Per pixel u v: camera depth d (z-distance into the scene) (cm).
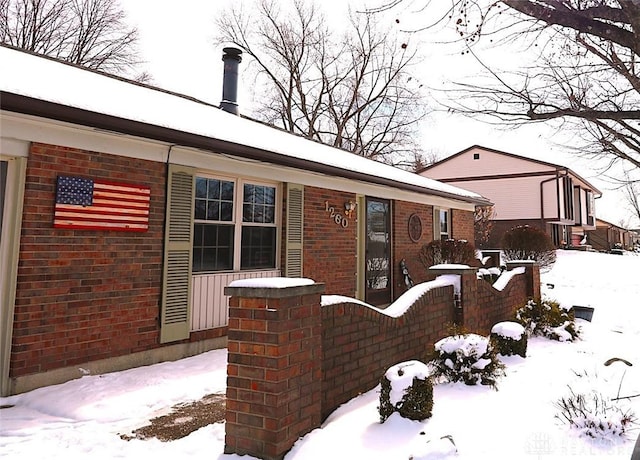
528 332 696
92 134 475
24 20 2091
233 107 1009
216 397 429
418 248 1120
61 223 449
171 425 360
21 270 422
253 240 691
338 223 848
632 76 362
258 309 292
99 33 2236
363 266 934
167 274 546
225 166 626
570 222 2758
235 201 662
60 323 448
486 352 436
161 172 547
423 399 330
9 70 471
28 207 429
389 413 330
